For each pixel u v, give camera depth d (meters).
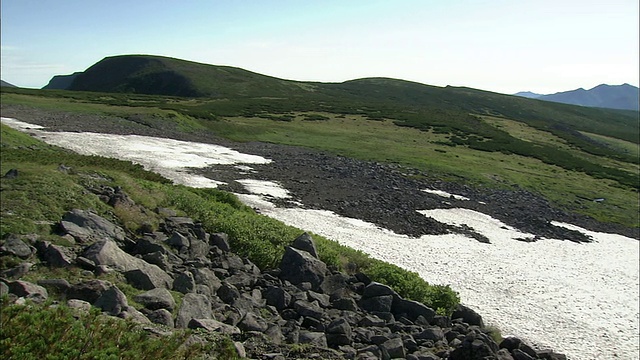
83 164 27.83
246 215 24.48
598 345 23.41
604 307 29.66
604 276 37.06
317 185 51.78
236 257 17.17
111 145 56.47
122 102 103.06
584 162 101.94
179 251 15.59
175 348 7.91
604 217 61.47
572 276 35.53
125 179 21.86
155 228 17.05
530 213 56.00
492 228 46.44
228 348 8.81
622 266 40.97
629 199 73.69
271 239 20.34
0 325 6.82
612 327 26.38
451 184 63.91
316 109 134.75
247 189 45.31
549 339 23.12
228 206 26.33
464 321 18.38
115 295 9.66
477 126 136.50
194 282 13.00
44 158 26.27
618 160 117.88
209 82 198.62
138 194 20.11
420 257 33.69
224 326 10.25
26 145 38.56
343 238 34.94
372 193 51.75
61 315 7.44
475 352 11.54
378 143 90.19
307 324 12.72
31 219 13.40
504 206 57.03
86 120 70.75
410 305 16.14
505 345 13.74
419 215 46.28
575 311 28.06
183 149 61.88
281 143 80.56
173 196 22.58
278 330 11.23
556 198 67.44
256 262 17.88
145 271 12.10
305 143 82.62
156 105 101.75
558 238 47.28
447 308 19.17
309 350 10.49
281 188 47.91
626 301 31.59
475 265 34.00
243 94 182.88
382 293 16.41
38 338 6.72
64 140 54.31
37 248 11.70
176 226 17.80
